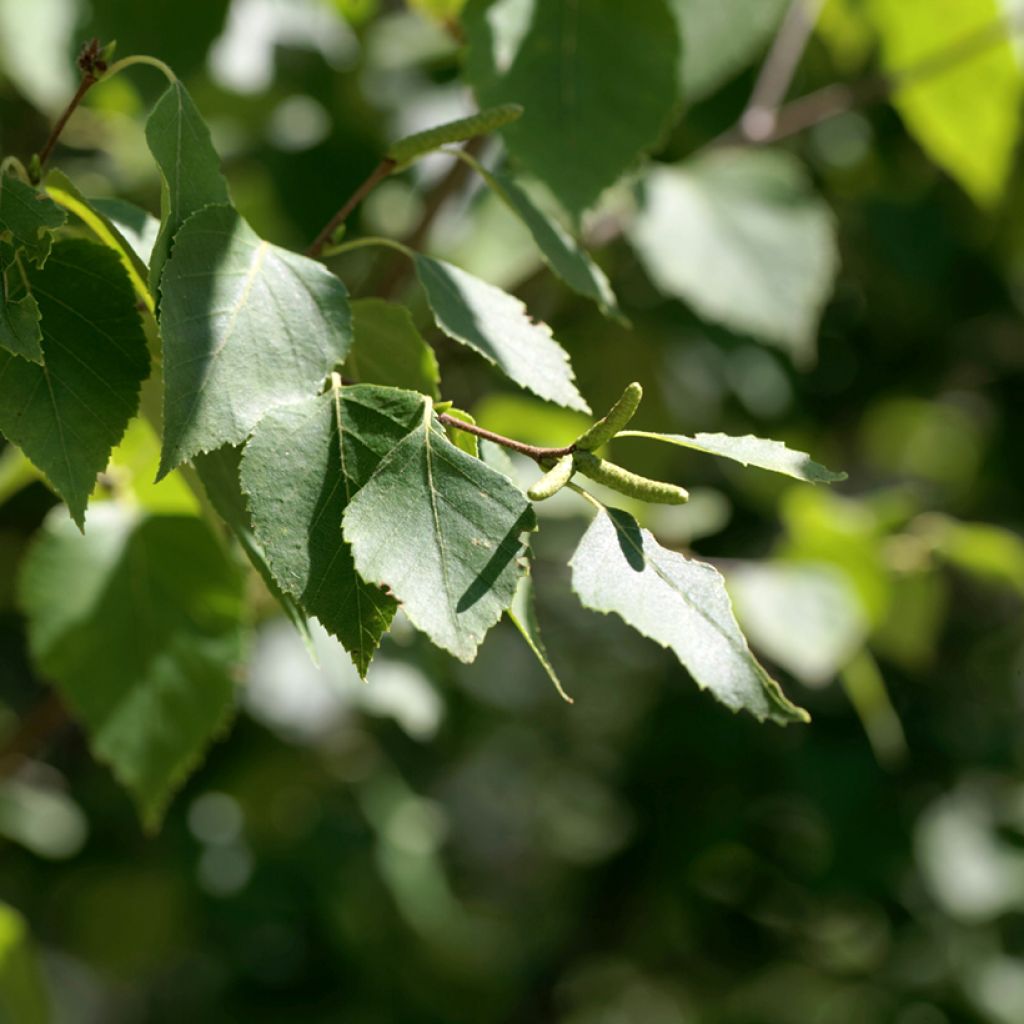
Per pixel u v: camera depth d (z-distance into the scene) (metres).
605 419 0.82
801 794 1.85
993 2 1.32
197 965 2.12
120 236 0.85
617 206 1.31
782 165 1.37
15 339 0.82
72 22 1.34
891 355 1.93
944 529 1.49
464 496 0.81
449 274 0.87
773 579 1.42
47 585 1.02
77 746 1.79
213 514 0.96
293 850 1.81
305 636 0.83
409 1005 1.99
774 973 2.30
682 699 1.99
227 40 1.46
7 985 1.14
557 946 2.18
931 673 2.03
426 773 1.93
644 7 1.01
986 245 1.80
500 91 1.00
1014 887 1.87
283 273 0.83
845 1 1.43
